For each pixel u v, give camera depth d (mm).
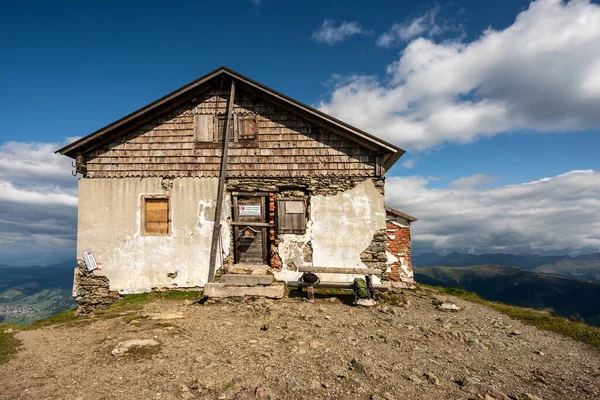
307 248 10961
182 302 9703
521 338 7566
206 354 5328
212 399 3996
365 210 10961
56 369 4773
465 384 4680
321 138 11164
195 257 10805
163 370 4691
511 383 4984
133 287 10727
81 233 10844
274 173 11078
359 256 10844
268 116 11258
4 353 5434
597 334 8000
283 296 9969
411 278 13133
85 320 7680
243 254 11227
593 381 5250
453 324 8234
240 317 7805
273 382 4445
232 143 11188
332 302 9695
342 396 4184
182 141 11188
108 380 4395
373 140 10719
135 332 6344
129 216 10930
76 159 10914
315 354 5512
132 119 10891
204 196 10984
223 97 11359
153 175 11062
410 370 5121
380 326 7531
